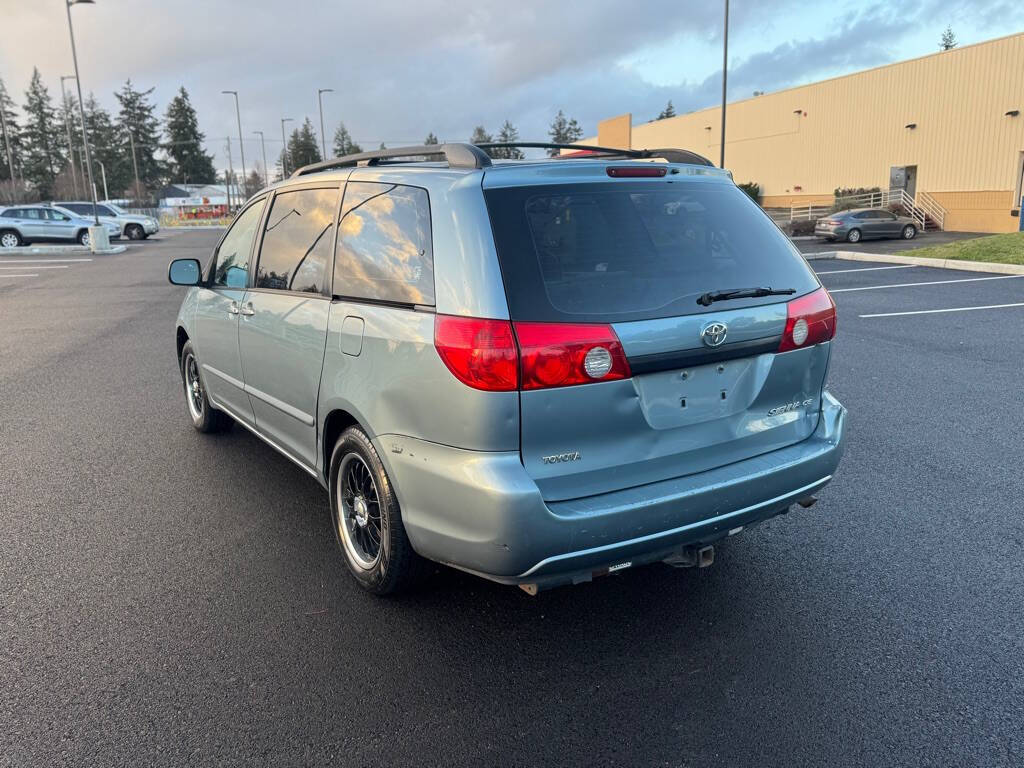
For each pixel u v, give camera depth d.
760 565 3.74
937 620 3.22
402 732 2.57
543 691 2.79
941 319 10.74
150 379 7.94
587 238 2.79
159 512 4.43
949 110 32.16
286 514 4.40
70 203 36.81
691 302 2.86
